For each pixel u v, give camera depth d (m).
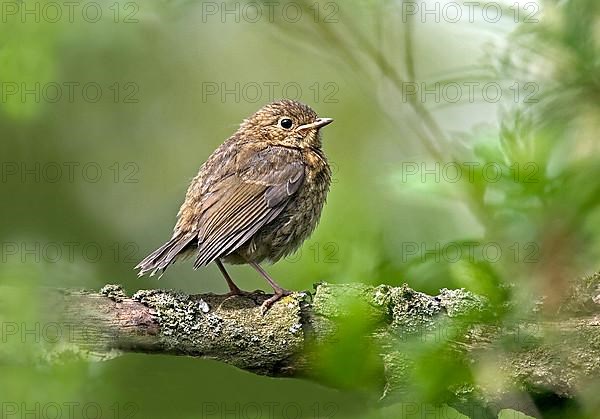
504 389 7.80
